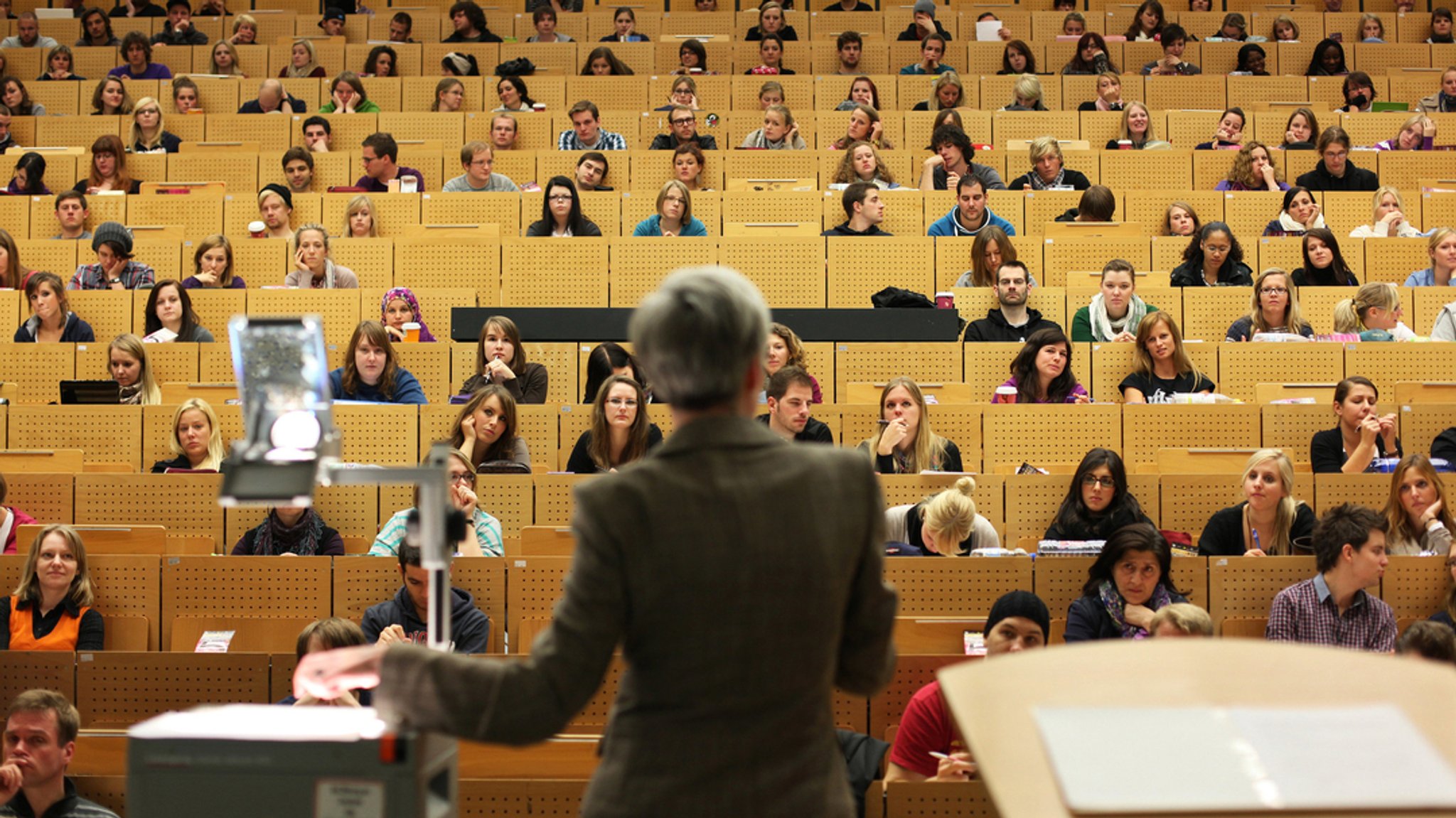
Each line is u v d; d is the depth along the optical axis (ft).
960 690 5.03
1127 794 4.38
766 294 31.81
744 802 6.29
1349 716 4.69
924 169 37.04
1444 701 4.76
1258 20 50.52
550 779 14.47
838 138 41.45
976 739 4.75
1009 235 33.40
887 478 21.72
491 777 14.79
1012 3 53.36
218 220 35.73
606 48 46.14
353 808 6.22
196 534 21.91
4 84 43.68
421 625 18.58
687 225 33.99
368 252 32.35
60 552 18.95
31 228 35.58
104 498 21.98
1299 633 17.58
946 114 40.47
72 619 18.90
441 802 6.66
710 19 50.75
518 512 21.91
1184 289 30.07
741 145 41.78
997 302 30.04
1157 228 35.78
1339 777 4.39
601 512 6.42
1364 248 32.68
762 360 6.94
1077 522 20.52
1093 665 5.15
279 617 19.38
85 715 17.06
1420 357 26.86
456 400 25.26
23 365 27.30
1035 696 4.98
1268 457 20.30
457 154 38.86
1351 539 17.25
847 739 14.33
